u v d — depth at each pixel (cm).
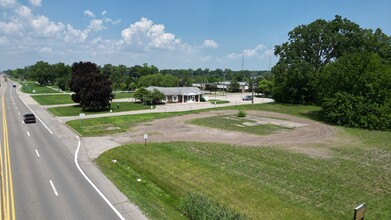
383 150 2831
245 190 1859
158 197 1828
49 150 2788
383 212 1573
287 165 2347
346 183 1978
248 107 6328
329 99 4444
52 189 1847
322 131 3769
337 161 2469
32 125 4131
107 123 4353
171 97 7675
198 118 4816
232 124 4253
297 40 6356
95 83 5616
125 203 1673
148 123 4341
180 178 2103
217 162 2403
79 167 2303
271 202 1694
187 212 1560
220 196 1798
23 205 1620
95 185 1931
